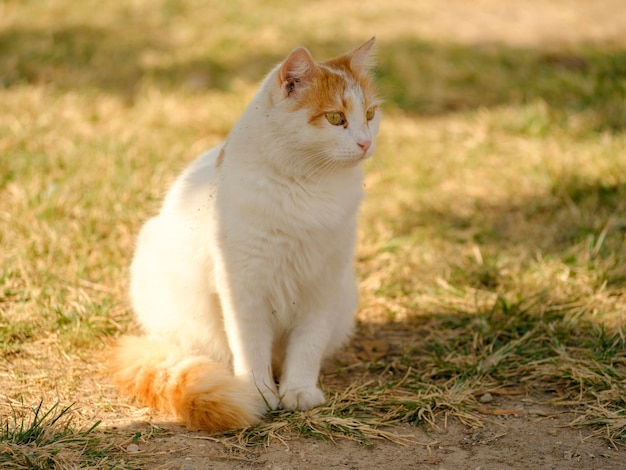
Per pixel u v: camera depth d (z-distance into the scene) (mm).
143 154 9195
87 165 8781
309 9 14969
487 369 5637
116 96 11031
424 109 11211
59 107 10383
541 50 13016
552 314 6395
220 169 5207
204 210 5258
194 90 11461
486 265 7258
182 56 12562
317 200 5035
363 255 7695
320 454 4668
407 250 7730
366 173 9438
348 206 5164
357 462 4586
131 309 6371
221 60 12508
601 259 7191
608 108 10609
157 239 5613
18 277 6719
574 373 5465
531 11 15148
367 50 5438
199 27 13773
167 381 5102
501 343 6094
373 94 5383
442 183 9195
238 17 14297
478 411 5203
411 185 9094
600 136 9938
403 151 9906
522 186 8898
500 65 12391
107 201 8023
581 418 5012
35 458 4297
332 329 5551
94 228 7594
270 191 4938
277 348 5766
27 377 5445
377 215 8500
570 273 7012
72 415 4996
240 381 5074
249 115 5117
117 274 6957
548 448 4750
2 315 6137
